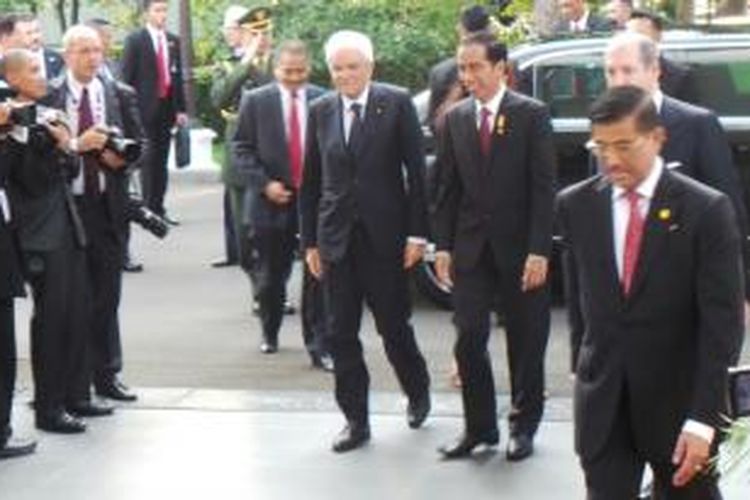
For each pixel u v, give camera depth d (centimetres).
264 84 1509
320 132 1094
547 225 1022
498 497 985
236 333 1495
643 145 690
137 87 2036
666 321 702
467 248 1037
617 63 866
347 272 1088
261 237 1369
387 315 1101
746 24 1766
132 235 2077
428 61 2466
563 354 1384
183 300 1661
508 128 1023
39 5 2994
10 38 1308
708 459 682
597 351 713
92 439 1132
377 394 1245
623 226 707
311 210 1109
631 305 703
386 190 1084
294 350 1420
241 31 1620
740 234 736
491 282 1044
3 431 1081
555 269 1499
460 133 1033
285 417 1187
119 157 1167
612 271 707
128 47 2039
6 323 1077
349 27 2462
